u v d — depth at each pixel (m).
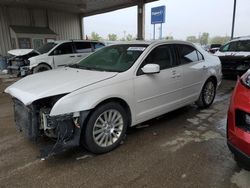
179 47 4.38
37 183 2.58
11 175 2.73
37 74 3.82
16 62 10.16
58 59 9.70
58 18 19.19
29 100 2.78
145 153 3.22
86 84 3.01
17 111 3.30
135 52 3.81
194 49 4.81
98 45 10.99
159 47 3.98
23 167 2.90
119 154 3.20
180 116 4.71
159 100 3.90
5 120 4.58
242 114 2.41
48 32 17.64
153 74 3.70
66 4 16.23
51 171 2.81
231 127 2.54
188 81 4.45
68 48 10.04
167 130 4.02
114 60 3.87
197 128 4.10
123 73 3.37
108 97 3.10
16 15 16.78
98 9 18.33
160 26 9.52
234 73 8.51
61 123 2.79
